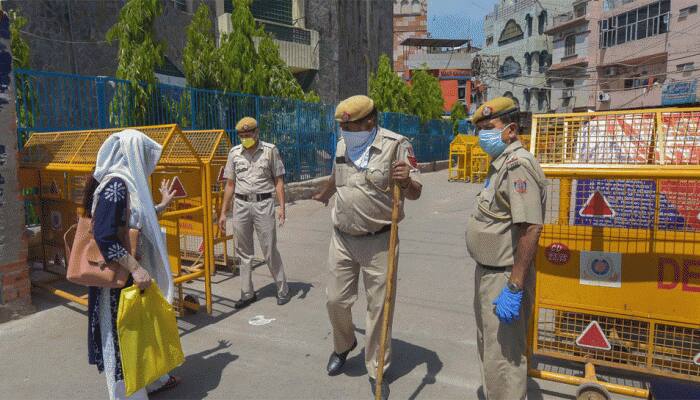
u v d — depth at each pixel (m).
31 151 4.93
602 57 34.44
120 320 2.49
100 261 2.51
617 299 3.00
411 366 3.38
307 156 11.86
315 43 21.06
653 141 2.96
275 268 4.59
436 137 23.56
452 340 3.80
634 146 2.94
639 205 3.01
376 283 2.96
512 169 2.34
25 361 3.42
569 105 38.34
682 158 2.81
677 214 2.91
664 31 29.25
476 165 16.61
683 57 26.34
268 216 4.48
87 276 2.48
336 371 3.27
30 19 10.30
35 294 4.73
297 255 6.55
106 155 2.63
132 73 7.32
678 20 28.28
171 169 4.83
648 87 28.34
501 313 2.33
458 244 7.07
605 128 3.04
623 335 3.13
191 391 3.04
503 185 2.40
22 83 5.36
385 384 3.00
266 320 4.23
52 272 5.05
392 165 2.84
